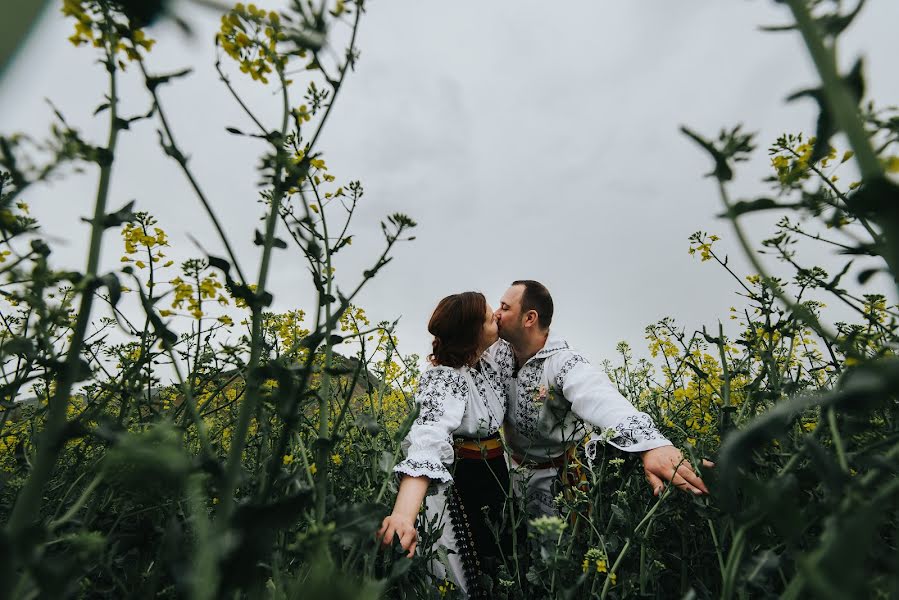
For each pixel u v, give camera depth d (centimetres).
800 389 148
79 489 141
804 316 53
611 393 201
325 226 113
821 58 51
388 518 155
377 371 229
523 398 231
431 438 195
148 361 116
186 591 62
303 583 84
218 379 163
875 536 76
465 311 226
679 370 237
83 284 73
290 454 162
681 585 150
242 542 58
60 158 70
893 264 46
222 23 85
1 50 46
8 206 78
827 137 57
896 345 60
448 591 177
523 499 184
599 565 131
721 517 116
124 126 80
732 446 56
